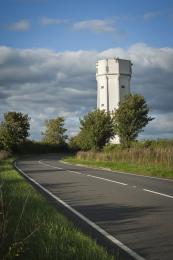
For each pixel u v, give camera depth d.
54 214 11.19
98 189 19.09
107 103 79.88
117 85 79.62
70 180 24.22
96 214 12.30
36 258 6.98
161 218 11.55
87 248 7.66
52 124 125.19
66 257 7.03
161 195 16.72
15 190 15.52
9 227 8.62
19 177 23.08
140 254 7.89
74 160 55.72
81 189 19.20
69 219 11.47
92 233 9.72
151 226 10.46
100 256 7.15
